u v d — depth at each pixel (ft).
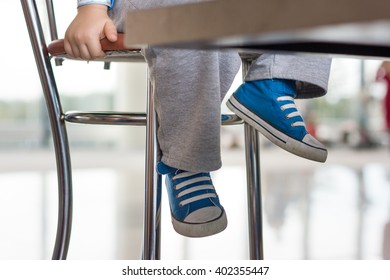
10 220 7.72
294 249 6.19
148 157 3.34
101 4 3.07
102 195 10.55
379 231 7.32
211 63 2.99
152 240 3.36
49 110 3.75
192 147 3.07
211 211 3.25
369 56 1.76
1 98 30.68
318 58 3.27
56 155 3.83
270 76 3.24
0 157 24.06
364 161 22.17
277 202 9.95
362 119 33.96
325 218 8.29
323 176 15.28
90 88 30.37
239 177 14.34
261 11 1.18
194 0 2.98
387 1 0.99
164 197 10.19
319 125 34.30
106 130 32.35
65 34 3.10
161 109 3.06
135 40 1.47
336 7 1.05
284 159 24.47
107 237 6.64
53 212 8.43
